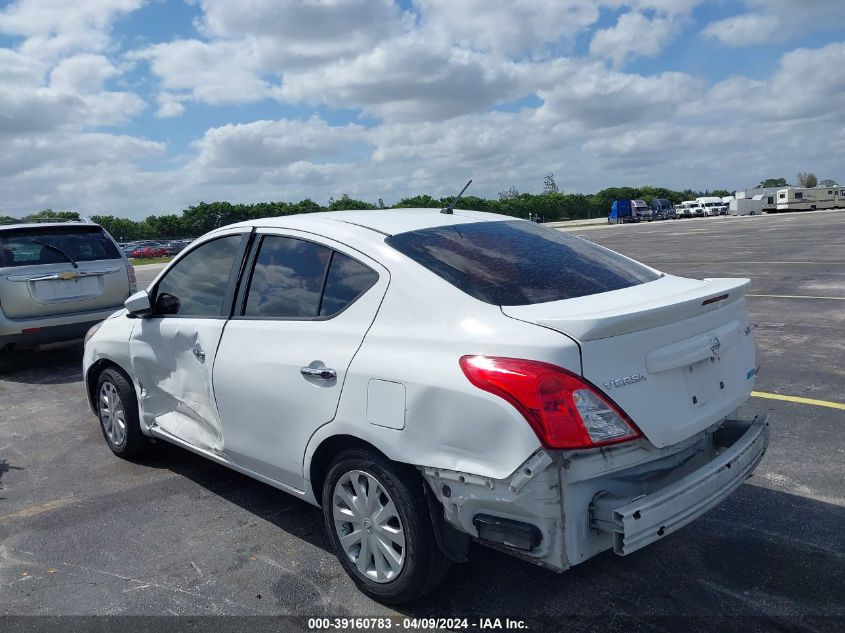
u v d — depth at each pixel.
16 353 9.50
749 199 61.56
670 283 3.29
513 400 2.43
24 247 8.02
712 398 2.89
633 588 3.11
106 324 4.95
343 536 3.17
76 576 3.44
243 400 3.55
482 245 3.32
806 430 4.91
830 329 8.14
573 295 2.96
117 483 4.64
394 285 3.01
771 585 3.08
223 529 3.90
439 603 3.06
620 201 63.22
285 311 3.46
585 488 2.47
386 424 2.82
